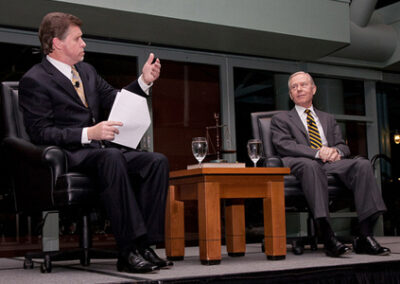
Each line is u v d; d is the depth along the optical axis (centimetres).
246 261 254
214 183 242
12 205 255
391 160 593
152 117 479
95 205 232
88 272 225
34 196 232
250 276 201
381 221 585
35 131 234
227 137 504
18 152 237
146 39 463
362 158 296
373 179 279
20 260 330
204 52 506
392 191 596
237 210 293
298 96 337
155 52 478
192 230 480
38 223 415
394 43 561
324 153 300
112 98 261
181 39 466
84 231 251
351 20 532
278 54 529
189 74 502
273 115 351
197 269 218
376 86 621
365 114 607
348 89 598
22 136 259
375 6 556
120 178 208
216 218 241
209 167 241
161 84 486
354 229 565
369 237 272
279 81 551
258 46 497
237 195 249
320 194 269
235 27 438
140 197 222
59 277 208
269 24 454
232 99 516
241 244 291
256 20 447
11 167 249
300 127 329
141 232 204
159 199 220
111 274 209
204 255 240
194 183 256
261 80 540
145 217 220
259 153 273
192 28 438
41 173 225
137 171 226
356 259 246
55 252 242
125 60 469
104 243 435
